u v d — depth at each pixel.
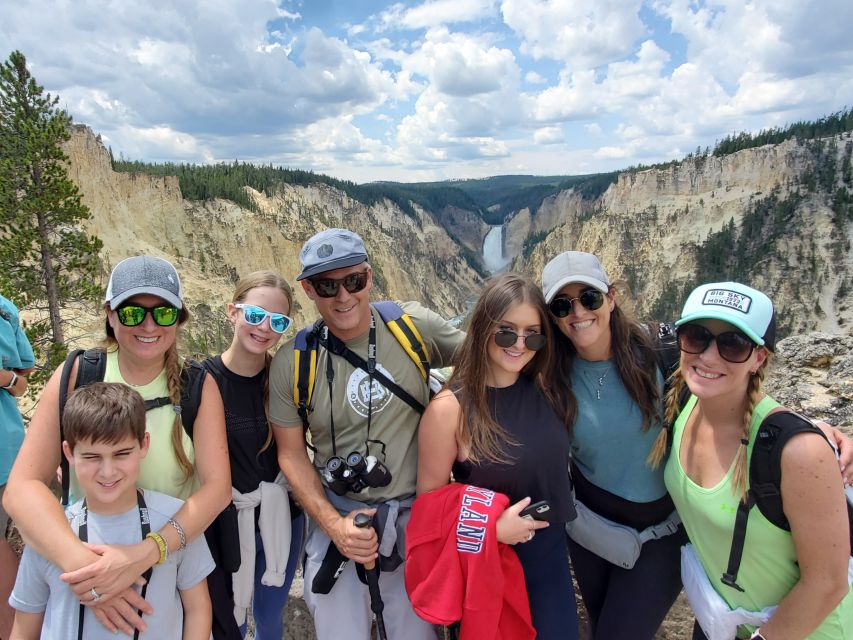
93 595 1.20
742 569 1.24
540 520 1.34
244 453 1.60
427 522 1.38
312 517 1.52
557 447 1.40
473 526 1.32
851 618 1.21
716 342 1.20
